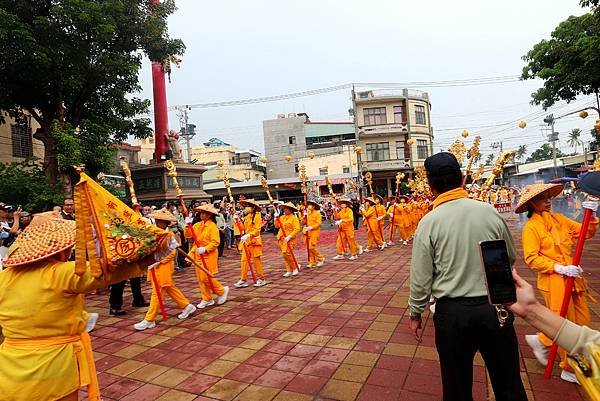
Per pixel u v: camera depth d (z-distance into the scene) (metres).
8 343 2.28
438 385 3.44
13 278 2.29
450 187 2.51
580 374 1.21
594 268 7.43
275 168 38.47
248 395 3.48
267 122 38.81
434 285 2.45
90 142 12.23
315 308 5.95
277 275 8.79
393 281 7.43
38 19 10.52
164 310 6.02
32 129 16.58
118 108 14.47
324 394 3.41
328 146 38.25
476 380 3.45
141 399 3.53
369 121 34.94
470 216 2.37
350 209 10.33
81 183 2.27
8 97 11.84
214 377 3.87
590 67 9.86
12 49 10.17
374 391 3.40
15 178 11.55
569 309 3.41
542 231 3.58
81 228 2.25
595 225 3.45
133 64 12.95
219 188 33.69
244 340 4.82
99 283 2.29
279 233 8.70
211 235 6.41
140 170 16.48
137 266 2.52
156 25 13.18
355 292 6.76
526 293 1.39
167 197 15.93
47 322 2.23
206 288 6.46
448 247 2.35
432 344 4.33
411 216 13.60
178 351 4.62
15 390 2.17
